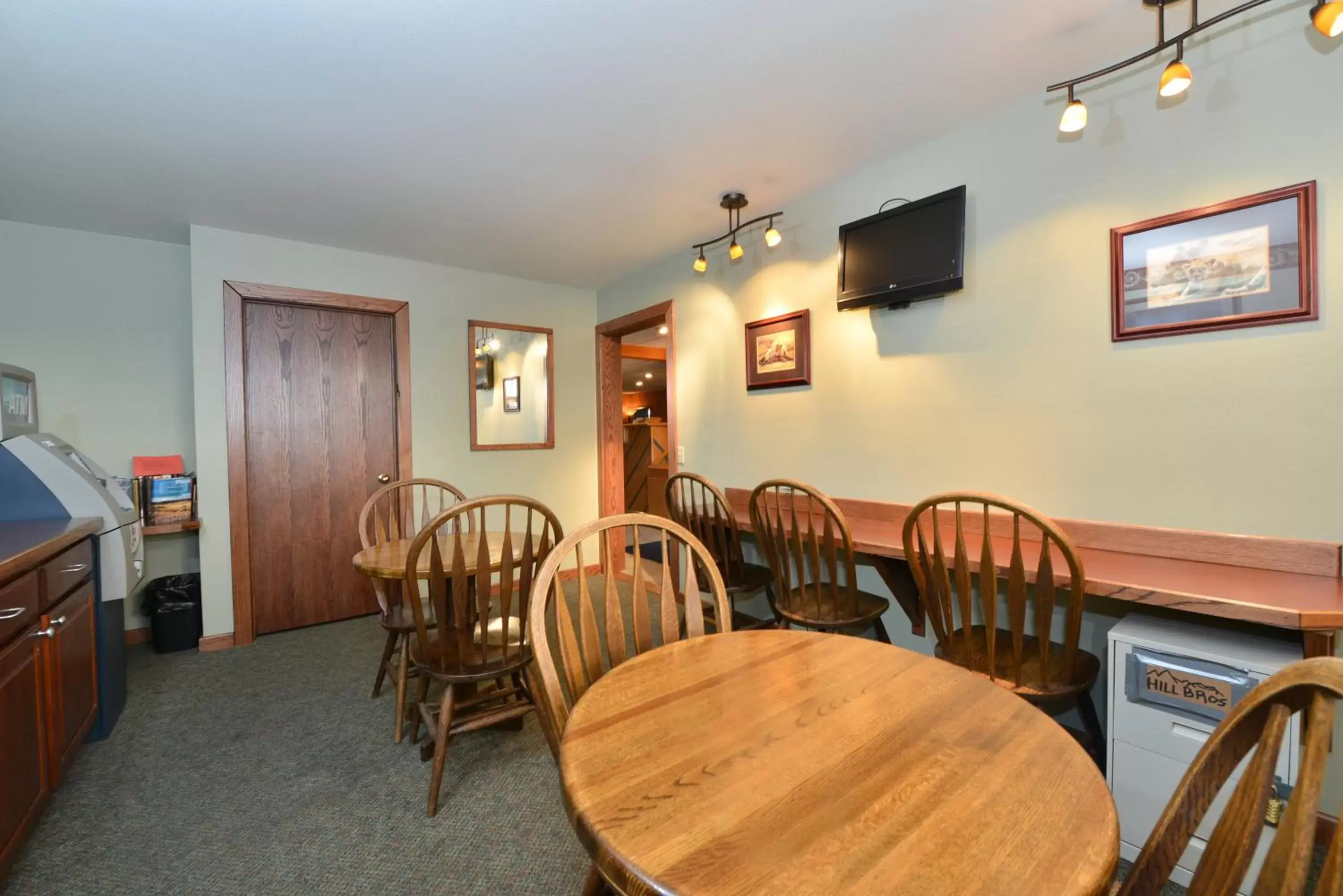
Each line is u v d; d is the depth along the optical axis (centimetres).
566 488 442
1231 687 129
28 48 165
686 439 363
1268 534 160
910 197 238
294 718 229
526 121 211
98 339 310
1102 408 189
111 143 219
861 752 81
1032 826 65
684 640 134
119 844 158
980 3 157
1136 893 69
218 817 170
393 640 248
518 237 331
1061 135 196
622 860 61
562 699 105
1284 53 154
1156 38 171
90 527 200
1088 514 193
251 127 210
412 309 372
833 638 127
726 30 166
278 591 332
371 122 209
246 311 321
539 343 428
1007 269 210
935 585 168
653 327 418
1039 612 150
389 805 175
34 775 155
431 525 173
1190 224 170
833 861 60
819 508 279
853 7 158
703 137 225
